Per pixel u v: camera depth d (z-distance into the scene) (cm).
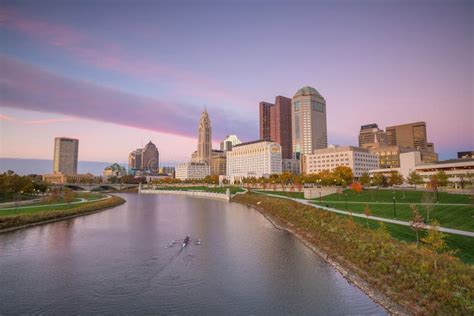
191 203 19300
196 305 4231
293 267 5722
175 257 6475
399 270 4484
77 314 3975
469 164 17312
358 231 6438
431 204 8256
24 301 4344
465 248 5231
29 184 17588
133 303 4294
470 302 3381
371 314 3878
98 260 6266
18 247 7294
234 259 6281
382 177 18475
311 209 9875
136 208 16225
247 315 3944
